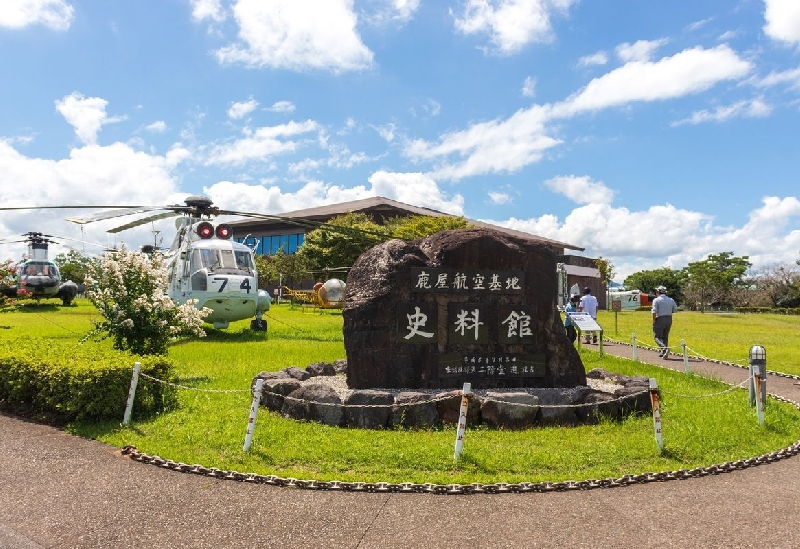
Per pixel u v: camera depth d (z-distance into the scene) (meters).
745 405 9.51
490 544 4.59
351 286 9.58
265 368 12.77
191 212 19.88
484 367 9.41
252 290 20.97
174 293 21.31
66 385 8.10
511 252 9.67
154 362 8.68
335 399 8.09
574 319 16.34
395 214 62.38
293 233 65.44
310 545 4.56
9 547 4.45
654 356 17.47
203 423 7.82
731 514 5.21
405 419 7.84
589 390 8.81
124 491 5.60
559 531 4.83
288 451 6.68
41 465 6.33
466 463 6.36
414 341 9.20
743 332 26.88
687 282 79.69
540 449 6.89
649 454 6.81
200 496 5.49
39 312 31.62
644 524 4.98
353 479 5.86
